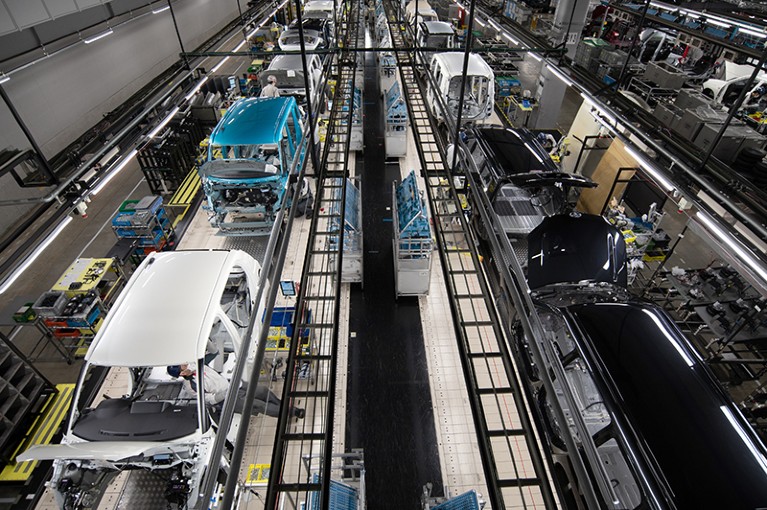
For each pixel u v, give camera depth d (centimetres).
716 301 620
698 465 332
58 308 598
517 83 1284
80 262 664
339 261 383
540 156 762
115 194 1022
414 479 501
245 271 571
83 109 1057
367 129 1263
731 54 1288
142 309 452
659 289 730
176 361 414
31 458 354
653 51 1501
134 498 426
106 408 420
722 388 380
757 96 1131
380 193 989
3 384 519
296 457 490
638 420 364
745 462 331
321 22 1355
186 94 672
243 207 726
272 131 759
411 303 719
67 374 627
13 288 781
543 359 258
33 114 899
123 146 518
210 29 1894
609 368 403
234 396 212
